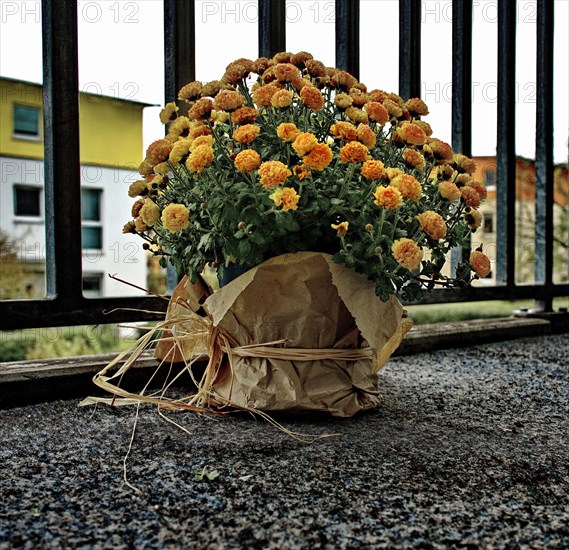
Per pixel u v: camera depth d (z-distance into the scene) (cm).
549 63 254
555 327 253
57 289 136
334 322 108
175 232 110
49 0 135
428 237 113
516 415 121
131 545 64
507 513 73
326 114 117
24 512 71
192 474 84
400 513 72
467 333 214
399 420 115
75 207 138
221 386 116
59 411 119
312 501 75
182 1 157
